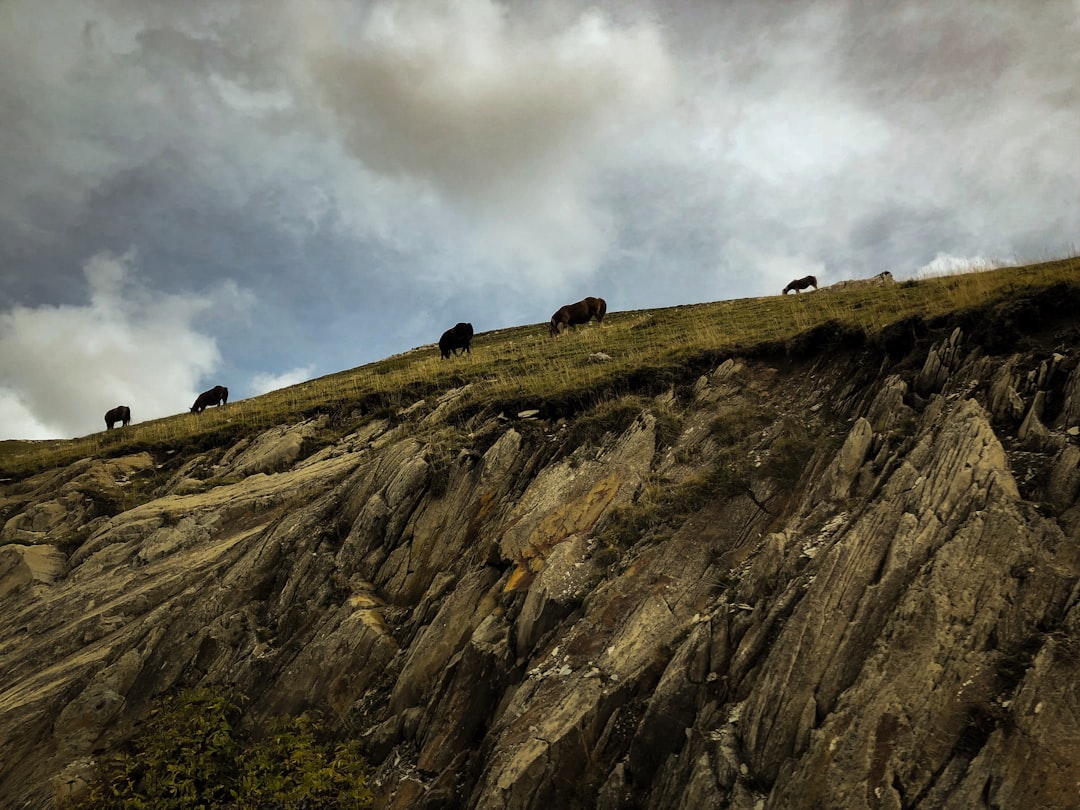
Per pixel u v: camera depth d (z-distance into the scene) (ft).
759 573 31.45
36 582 65.05
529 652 36.52
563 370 71.31
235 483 76.89
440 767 34.40
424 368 102.99
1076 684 22.65
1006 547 26.76
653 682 30.71
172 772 37.81
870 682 24.80
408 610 45.50
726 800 24.59
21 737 46.14
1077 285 39.22
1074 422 31.48
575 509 43.91
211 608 50.60
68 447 114.11
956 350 40.09
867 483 33.94
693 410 50.47
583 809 28.19
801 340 52.01
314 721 40.57
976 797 21.56
